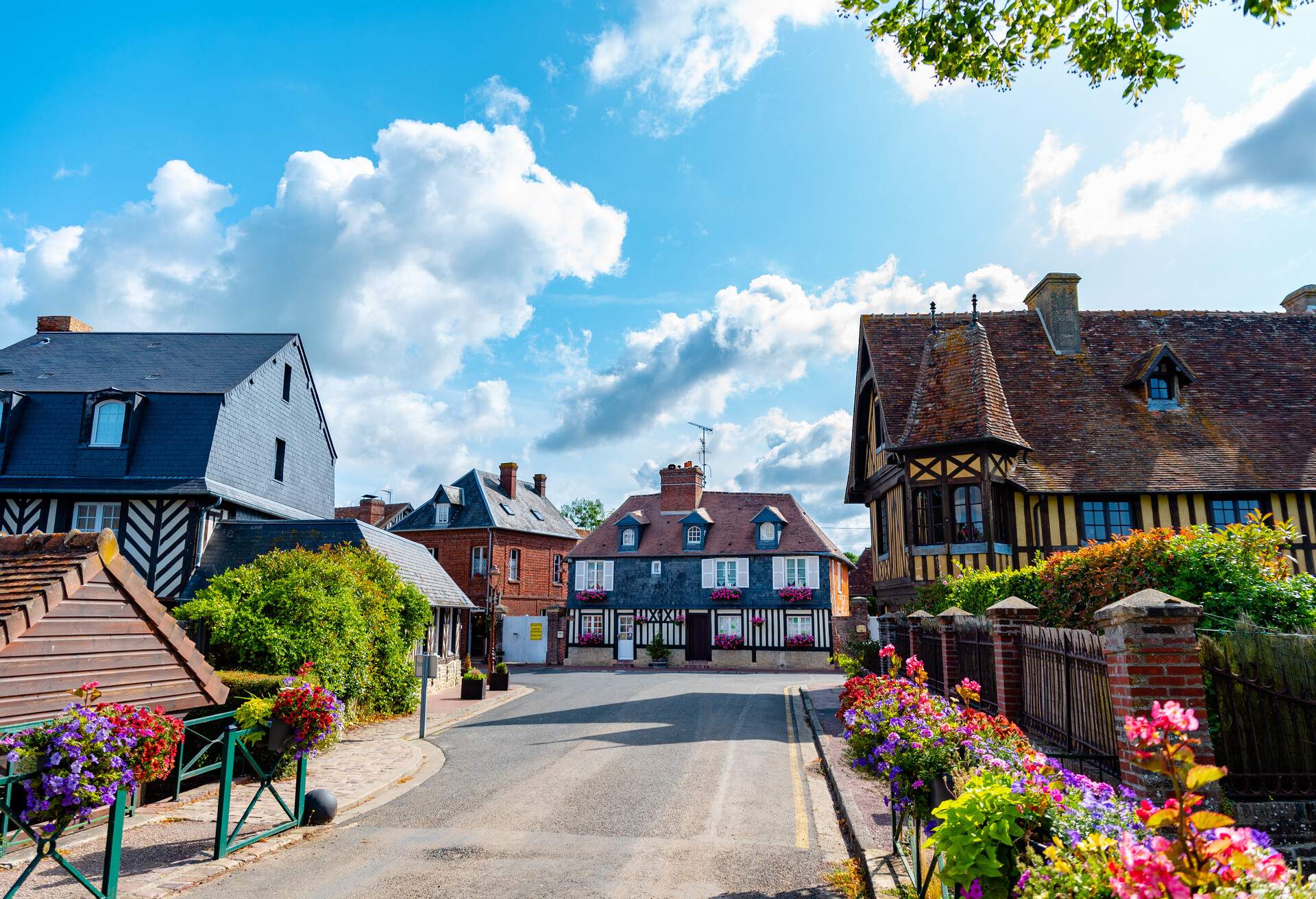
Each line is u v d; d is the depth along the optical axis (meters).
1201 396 19.59
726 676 27.38
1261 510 17.39
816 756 11.68
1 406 22.11
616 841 7.43
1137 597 5.98
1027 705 8.77
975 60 6.74
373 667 16.41
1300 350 20.70
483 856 7.02
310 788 9.74
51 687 7.30
